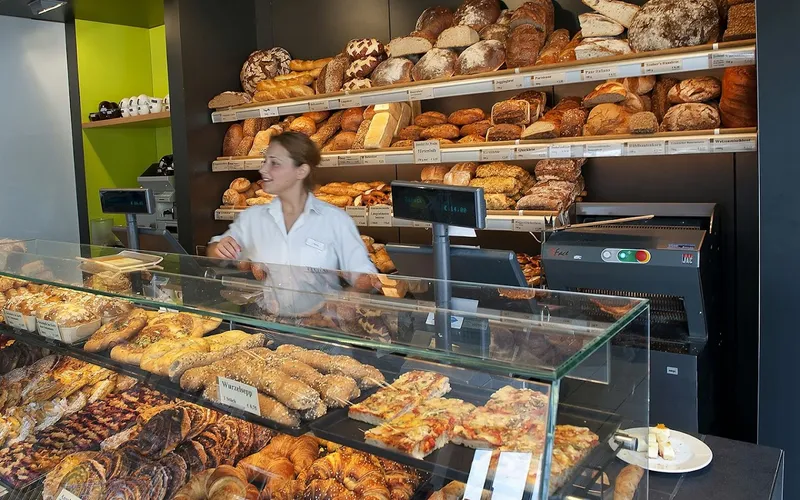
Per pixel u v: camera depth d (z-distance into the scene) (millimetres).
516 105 3148
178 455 1448
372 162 3523
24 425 1773
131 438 1536
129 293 1756
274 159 2633
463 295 1508
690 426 2311
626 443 1192
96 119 4793
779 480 1470
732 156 2855
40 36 4762
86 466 1526
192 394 1514
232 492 1336
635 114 2777
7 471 1659
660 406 2361
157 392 1592
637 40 2734
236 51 4395
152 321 1702
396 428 1168
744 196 2846
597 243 2389
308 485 1248
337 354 1338
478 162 3473
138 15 4785
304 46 4320
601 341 1110
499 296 1455
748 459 1492
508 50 3158
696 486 1380
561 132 3025
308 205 2738
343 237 2734
